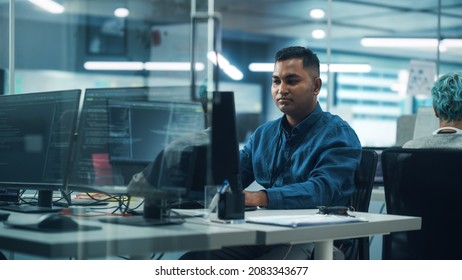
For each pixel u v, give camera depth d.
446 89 2.29
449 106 2.29
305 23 10.00
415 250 2.15
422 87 5.49
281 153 2.54
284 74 2.51
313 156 2.43
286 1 8.48
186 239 1.63
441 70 11.94
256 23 10.05
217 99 1.86
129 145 1.87
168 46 7.31
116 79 8.28
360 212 2.19
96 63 8.38
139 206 2.02
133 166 1.86
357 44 11.20
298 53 2.51
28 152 2.20
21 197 2.35
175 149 1.79
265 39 11.17
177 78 7.12
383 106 12.25
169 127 1.81
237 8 8.98
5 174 2.26
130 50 8.02
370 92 12.17
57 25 8.62
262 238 1.68
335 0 8.30
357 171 2.43
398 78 12.21
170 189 1.79
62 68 8.66
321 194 2.28
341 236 1.82
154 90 1.84
